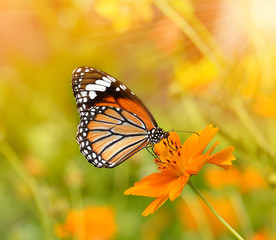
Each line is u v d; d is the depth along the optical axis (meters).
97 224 0.55
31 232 0.64
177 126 0.66
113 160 0.50
